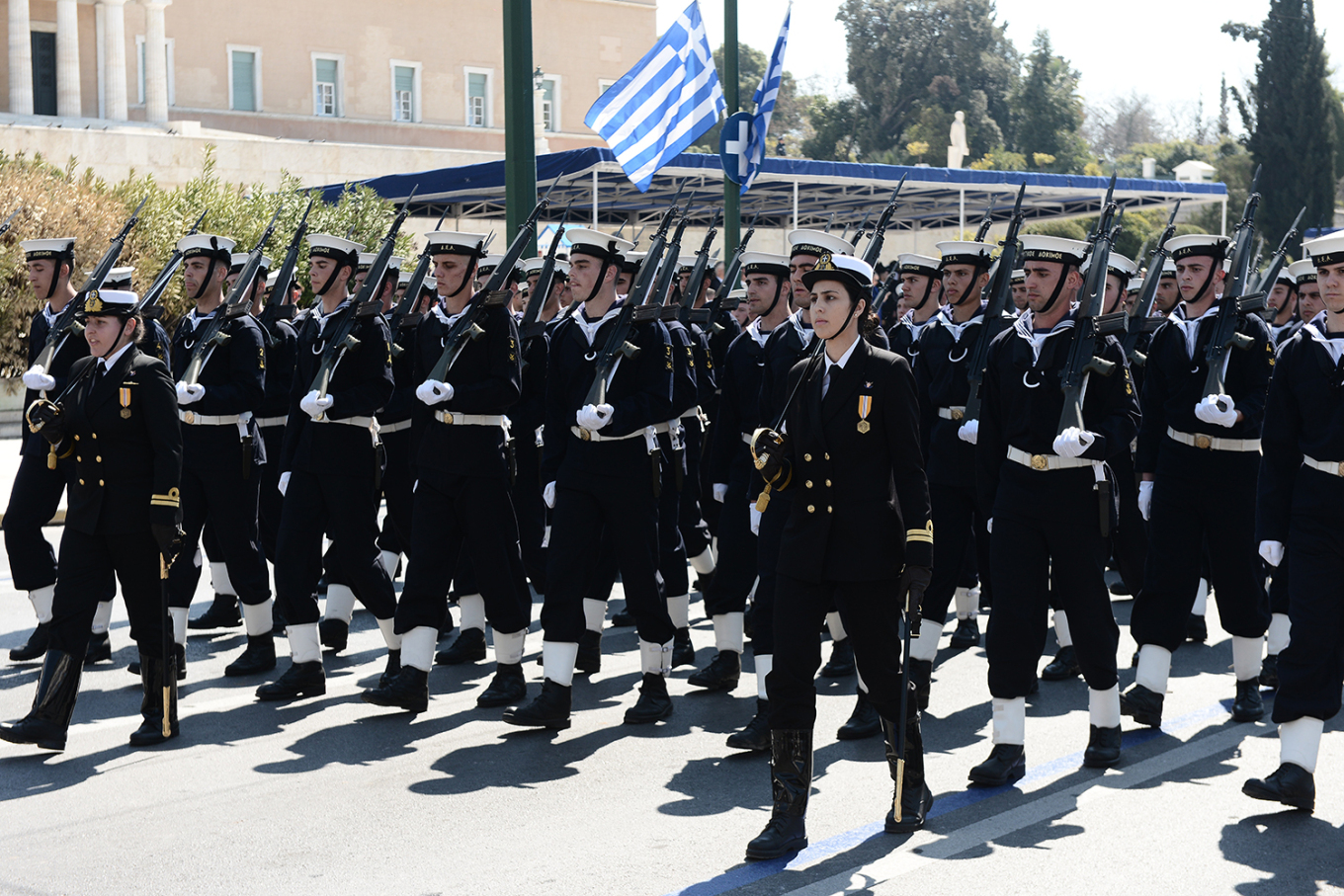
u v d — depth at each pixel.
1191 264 6.66
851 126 70.38
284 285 8.17
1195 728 6.48
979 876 4.66
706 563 8.45
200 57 41.31
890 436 4.80
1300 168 45.50
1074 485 5.67
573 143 46.12
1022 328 5.84
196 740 6.32
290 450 7.12
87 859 4.86
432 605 6.69
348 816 5.30
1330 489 5.24
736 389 7.10
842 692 7.21
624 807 5.41
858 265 4.82
